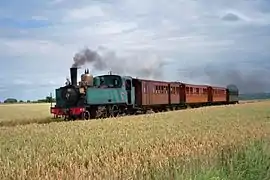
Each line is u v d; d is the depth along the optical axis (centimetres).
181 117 3444
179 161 1173
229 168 1048
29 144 1741
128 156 1391
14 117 4631
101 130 2306
